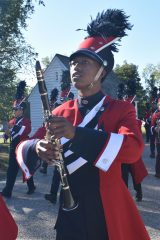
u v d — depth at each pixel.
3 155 14.77
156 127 9.91
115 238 2.38
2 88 19.72
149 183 9.05
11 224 2.56
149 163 12.73
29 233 5.49
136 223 2.52
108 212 2.41
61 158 2.35
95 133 2.25
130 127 2.39
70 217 2.50
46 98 2.30
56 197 7.14
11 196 7.82
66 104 2.72
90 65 2.56
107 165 2.24
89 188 2.46
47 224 5.89
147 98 34.56
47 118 2.25
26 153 2.53
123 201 2.49
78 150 2.24
